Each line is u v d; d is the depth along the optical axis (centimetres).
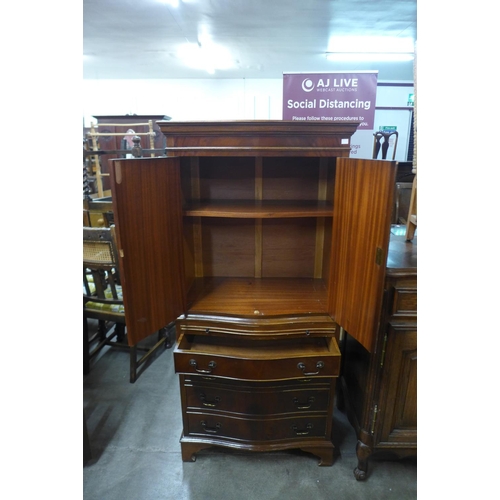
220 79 643
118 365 220
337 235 126
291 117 217
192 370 135
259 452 152
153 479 140
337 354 132
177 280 135
